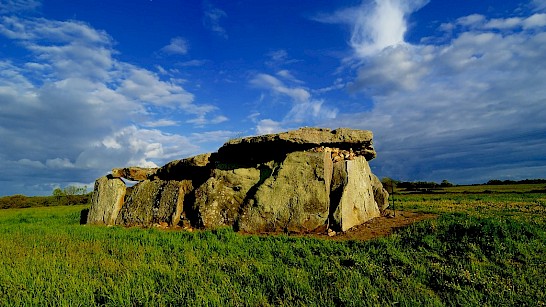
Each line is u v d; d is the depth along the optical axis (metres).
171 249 12.62
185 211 18.66
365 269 10.04
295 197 15.86
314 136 16.92
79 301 7.78
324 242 12.69
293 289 8.70
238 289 8.67
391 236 12.91
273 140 16.84
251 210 16.19
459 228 12.58
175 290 8.57
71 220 23.38
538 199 28.58
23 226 19.64
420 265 10.22
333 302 7.96
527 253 10.80
